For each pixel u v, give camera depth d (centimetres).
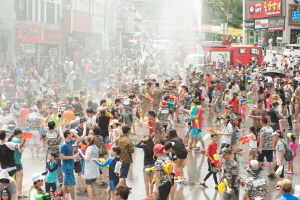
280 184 848
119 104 1830
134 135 1958
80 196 1199
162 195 996
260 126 1645
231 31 8756
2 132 1166
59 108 1628
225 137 1434
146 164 1148
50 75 3500
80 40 4456
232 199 1006
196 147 1734
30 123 1569
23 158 1588
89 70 3803
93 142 1140
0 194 1015
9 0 3195
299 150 1781
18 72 2986
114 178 1112
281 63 4753
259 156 1395
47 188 1134
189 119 1673
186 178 1357
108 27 4856
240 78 3212
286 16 6147
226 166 1001
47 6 3712
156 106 2078
